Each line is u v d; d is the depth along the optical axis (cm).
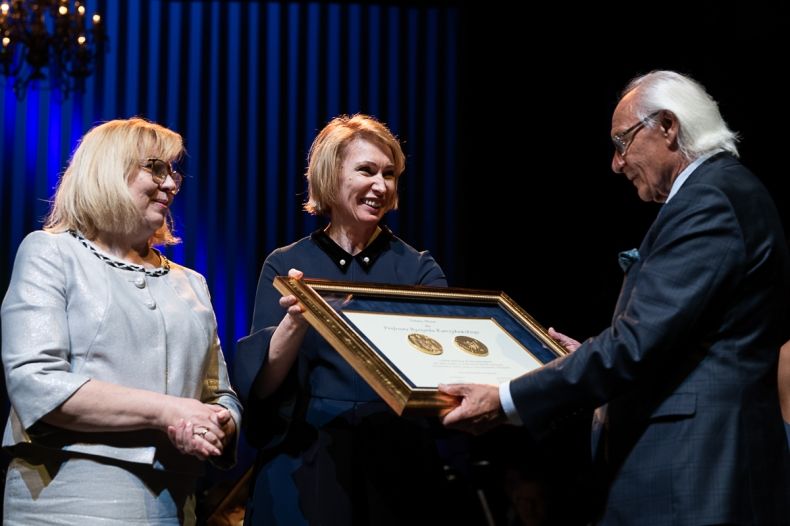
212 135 569
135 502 198
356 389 236
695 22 536
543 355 229
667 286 186
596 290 568
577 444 407
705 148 199
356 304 224
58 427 195
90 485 195
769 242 192
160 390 205
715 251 187
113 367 201
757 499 183
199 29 573
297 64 579
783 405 249
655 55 548
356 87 583
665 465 186
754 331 191
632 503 190
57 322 198
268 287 248
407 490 233
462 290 242
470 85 587
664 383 191
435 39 591
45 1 532
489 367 216
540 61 580
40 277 202
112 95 559
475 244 580
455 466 454
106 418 194
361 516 229
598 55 567
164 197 216
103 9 564
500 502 404
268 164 571
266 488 234
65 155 551
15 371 193
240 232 566
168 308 212
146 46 567
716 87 525
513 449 419
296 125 575
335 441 232
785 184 506
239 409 226
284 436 235
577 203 574
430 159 585
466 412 198
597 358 189
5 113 549
